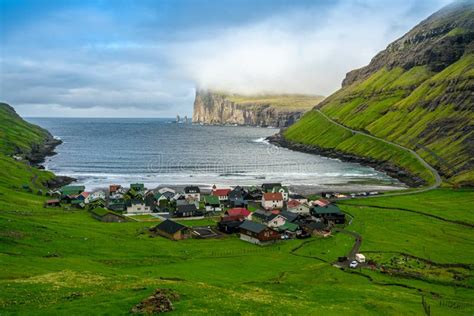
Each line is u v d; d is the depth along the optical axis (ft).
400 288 269.64
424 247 370.53
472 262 329.11
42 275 217.97
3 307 164.14
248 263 311.47
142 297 176.65
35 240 311.88
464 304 234.99
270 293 218.18
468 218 478.18
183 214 499.10
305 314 178.91
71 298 177.68
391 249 362.74
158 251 331.36
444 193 626.23
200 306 172.04
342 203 574.15
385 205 553.23
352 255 346.54
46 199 572.92
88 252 305.73
